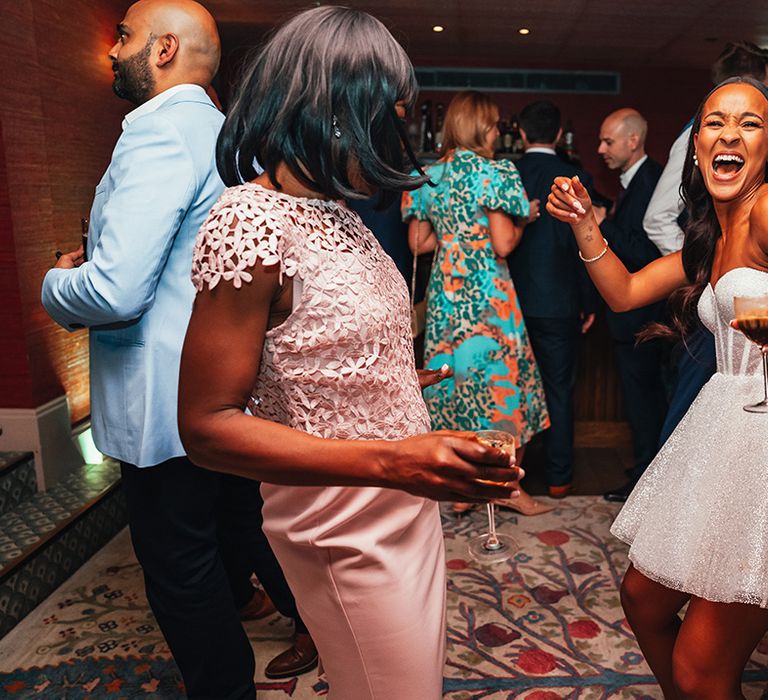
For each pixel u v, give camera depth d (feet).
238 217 2.92
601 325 12.82
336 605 3.48
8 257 9.47
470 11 15.49
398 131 3.13
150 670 6.97
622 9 15.19
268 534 3.60
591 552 9.12
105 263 4.77
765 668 6.75
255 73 3.07
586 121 22.16
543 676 6.72
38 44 10.00
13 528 8.71
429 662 3.55
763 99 4.53
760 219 4.30
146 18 5.42
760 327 4.12
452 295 9.66
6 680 6.86
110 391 5.39
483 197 9.20
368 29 3.01
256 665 7.00
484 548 7.39
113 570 9.01
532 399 10.27
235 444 2.88
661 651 5.32
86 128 11.33
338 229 3.22
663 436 6.36
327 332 3.07
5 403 9.79
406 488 2.73
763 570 4.14
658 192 8.92
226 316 2.93
